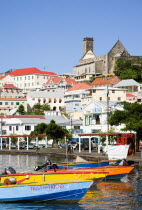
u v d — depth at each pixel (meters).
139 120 72.56
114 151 58.84
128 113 75.25
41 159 74.94
